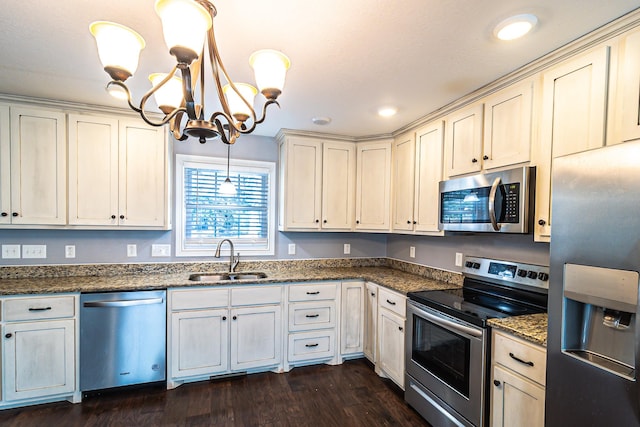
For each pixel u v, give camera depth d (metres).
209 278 2.88
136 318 2.35
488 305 1.96
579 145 1.46
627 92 1.29
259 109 2.44
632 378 0.98
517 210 1.70
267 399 2.33
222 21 1.38
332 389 2.48
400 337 2.39
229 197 3.20
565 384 1.17
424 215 2.60
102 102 2.39
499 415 1.59
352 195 3.24
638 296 0.95
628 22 1.28
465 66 1.76
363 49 1.60
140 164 2.60
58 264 2.64
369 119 2.68
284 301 2.75
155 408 2.19
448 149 2.35
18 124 2.29
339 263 3.52
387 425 2.05
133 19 1.38
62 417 2.07
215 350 2.55
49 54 1.69
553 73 1.60
